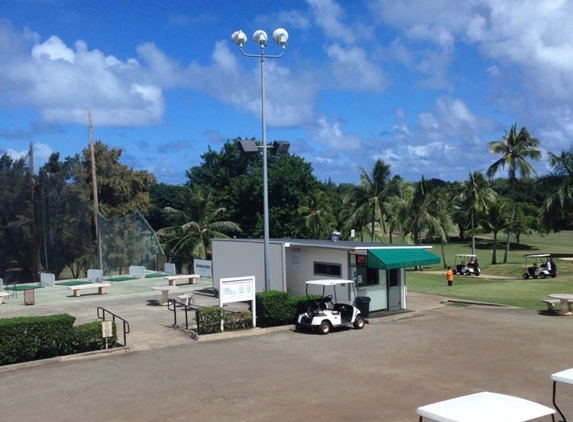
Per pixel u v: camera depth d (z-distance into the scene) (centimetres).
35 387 1359
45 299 3028
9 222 3909
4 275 3875
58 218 4169
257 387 1305
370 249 2239
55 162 5606
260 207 6119
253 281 2028
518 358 1550
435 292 3144
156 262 4456
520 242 9269
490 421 592
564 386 1268
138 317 2342
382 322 2164
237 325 1981
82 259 4259
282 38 2202
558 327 2012
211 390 1288
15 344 1573
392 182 5259
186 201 5206
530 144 6412
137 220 4753
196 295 3053
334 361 1545
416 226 5709
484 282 4053
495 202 6338
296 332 1977
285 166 6031
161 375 1431
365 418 1076
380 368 1462
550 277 4300
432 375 1385
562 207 5350
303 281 2520
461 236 8512
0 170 3909
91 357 1644
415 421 1051
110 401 1230
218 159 6906
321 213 5828
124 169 5844
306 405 1164
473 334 1908
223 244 2933
